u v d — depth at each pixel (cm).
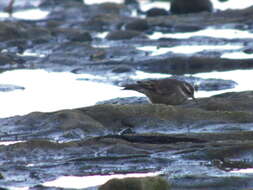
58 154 2458
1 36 4900
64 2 6900
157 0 7206
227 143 2456
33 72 4056
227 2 6550
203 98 3044
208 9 5862
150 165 2359
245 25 5141
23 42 4794
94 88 3594
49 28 5241
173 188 2153
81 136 2675
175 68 4075
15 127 2752
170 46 4719
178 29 5206
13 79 3878
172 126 2734
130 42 4872
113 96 3391
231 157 2388
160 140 2531
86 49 4522
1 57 4275
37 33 5003
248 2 6425
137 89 3089
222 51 4378
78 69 4097
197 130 2712
